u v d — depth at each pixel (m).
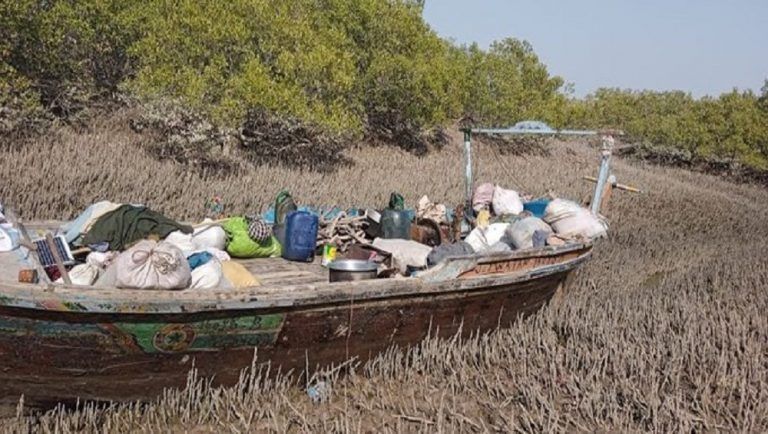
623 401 5.86
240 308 4.98
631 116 37.31
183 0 15.24
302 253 7.57
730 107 31.73
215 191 12.62
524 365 6.29
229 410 5.26
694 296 9.28
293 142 17.78
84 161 12.49
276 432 5.04
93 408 5.00
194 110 14.26
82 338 4.62
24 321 4.42
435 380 6.13
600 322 7.55
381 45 21.56
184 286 5.05
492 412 5.66
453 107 23.81
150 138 15.55
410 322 6.14
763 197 26.58
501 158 24.89
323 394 5.65
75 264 5.68
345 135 18.08
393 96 21.69
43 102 15.23
